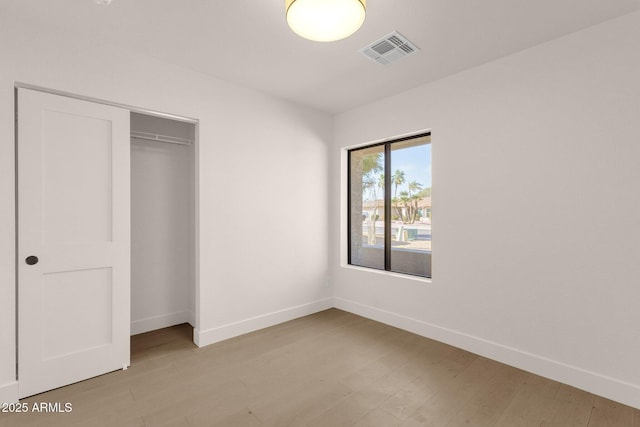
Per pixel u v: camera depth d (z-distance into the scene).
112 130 2.29
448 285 2.80
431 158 2.93
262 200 3.18
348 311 3.71
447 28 2.09
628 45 1.94
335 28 1.77
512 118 2.41
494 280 2.51
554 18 1.98
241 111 3.01
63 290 2.11
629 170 1.93
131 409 1.87
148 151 3.14
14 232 1.93
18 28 1.95
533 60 2.31
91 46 2.20
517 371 2.33
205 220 2.78
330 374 2.28
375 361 2.48
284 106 3.37
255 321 3.12
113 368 2.30
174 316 3.30
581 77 2.10
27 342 1.98
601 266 2.03
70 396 2.00
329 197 3.86
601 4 1.84
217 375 2.27
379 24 2.04
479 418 1.80
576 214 2.12
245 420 1.78
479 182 2.60
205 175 2.78
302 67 2.65
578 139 2.11
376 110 3.41
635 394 1.89
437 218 2.87
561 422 1.76
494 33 2.14
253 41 2.26
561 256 2.19
